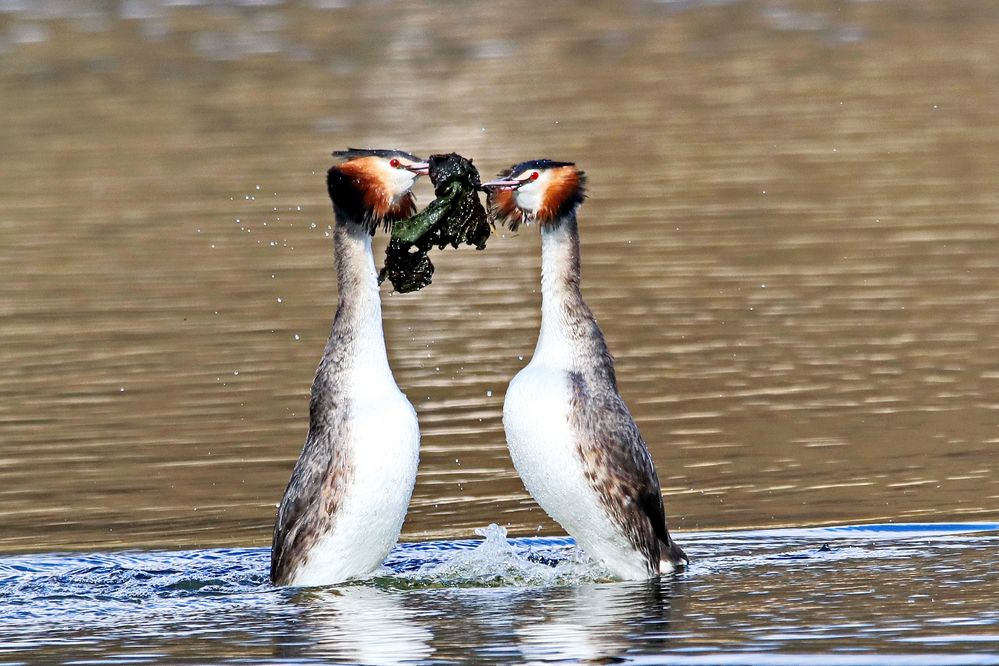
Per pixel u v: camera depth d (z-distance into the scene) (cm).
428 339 1880
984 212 2403
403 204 1188
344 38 4072
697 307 1980
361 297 1153
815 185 2598
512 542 1253
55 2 4572
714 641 955
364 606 1066
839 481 1373
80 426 1567
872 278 2086
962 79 3431
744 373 1723
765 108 3219
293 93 3456
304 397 1650
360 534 1128
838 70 3584
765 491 1354
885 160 2758
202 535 1273
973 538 1198
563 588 1109
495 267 2261
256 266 2188
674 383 1692
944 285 2053
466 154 2780
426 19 4334
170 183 2686
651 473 1166
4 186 2706
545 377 1166
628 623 1002
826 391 1655
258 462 1460
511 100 3322
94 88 3550
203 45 4016
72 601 1095
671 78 3544
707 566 1145
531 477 1173
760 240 2288
